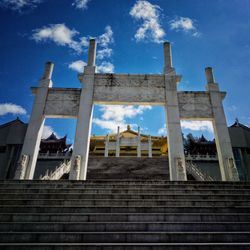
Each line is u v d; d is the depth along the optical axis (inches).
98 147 1847.9
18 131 1215.6
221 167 688.4
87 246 199.2
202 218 259.4
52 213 266.2
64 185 382.9
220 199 330.6
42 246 199.2
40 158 1279.5
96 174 802.8
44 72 823.1
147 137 1812.3
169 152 689.0
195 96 785.6
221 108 764.0
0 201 302.0
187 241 215.9
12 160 1149.1
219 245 199.3
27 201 303.3
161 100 767.7
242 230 239.9
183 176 641.0
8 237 217.0
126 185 382.9
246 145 1155.3
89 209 278.8
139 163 944.9
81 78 813.2
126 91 779.4
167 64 834.2
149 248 198.2
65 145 1617.9
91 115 743.7
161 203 304.2
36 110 749.9
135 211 279.3
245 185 398.3
